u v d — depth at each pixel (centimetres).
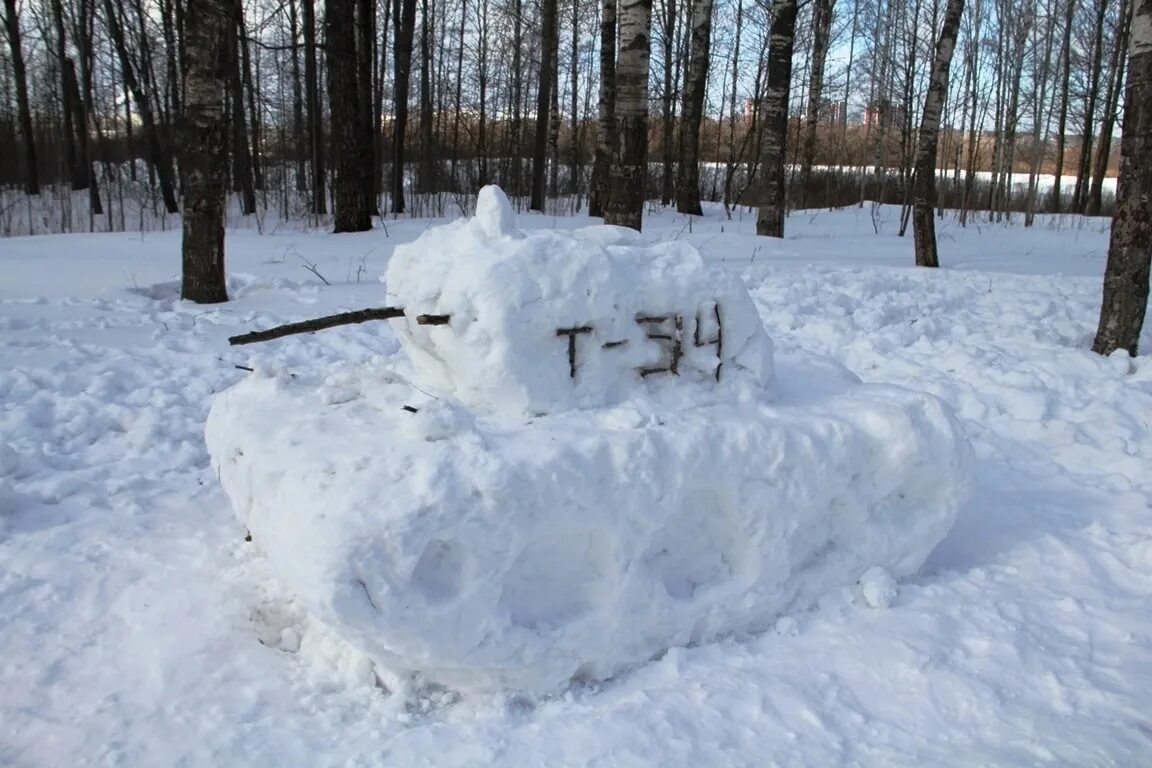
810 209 2580
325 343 754
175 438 553
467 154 3556
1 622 345
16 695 304
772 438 338
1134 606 370
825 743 281
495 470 285
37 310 832
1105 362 700
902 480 367
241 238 1379
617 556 309
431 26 2981
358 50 1823
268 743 280
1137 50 691
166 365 675
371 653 284
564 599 310
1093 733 287
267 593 364
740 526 337
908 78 2530
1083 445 561
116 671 318
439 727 284
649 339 358
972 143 3073
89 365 662
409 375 383
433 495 275
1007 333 823
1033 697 308
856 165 4206
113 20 2172
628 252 363
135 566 389
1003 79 3216
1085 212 3119
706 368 364
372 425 322
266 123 3378
